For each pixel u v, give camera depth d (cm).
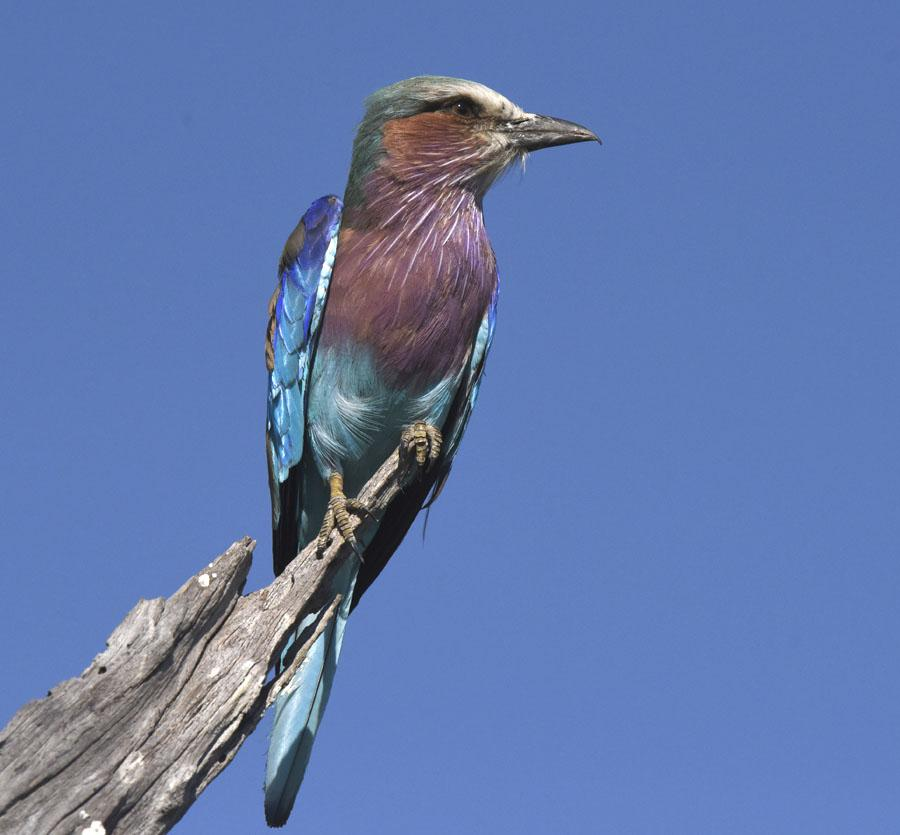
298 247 1220
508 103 1280
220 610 857
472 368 1223
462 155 1240
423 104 1254
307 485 1252
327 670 1147
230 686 843
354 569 1175
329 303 1191
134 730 809
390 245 1189
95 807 789
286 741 1109
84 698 797
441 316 1179
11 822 773
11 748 781
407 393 1185
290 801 1100
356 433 1195
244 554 859
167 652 820
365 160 1239
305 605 912
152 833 807
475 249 1211
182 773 814
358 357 1174
